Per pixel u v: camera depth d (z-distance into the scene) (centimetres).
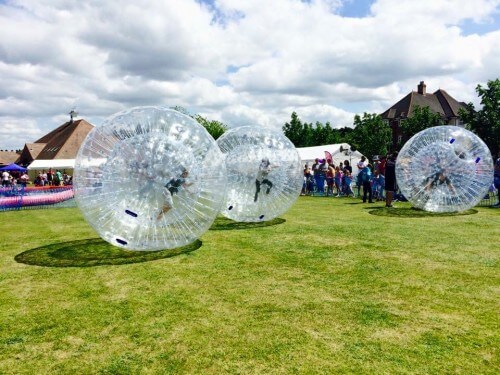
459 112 3189
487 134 3005
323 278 594
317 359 361
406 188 1234
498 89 2972
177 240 710
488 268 635
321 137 5412
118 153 661
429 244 810
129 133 670
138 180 660
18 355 379
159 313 471
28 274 642
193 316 461
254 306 487
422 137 1216
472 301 495
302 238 887
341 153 2791
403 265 657
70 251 800
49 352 384
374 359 359
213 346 388
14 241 928
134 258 730
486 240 843
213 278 601
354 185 2561
